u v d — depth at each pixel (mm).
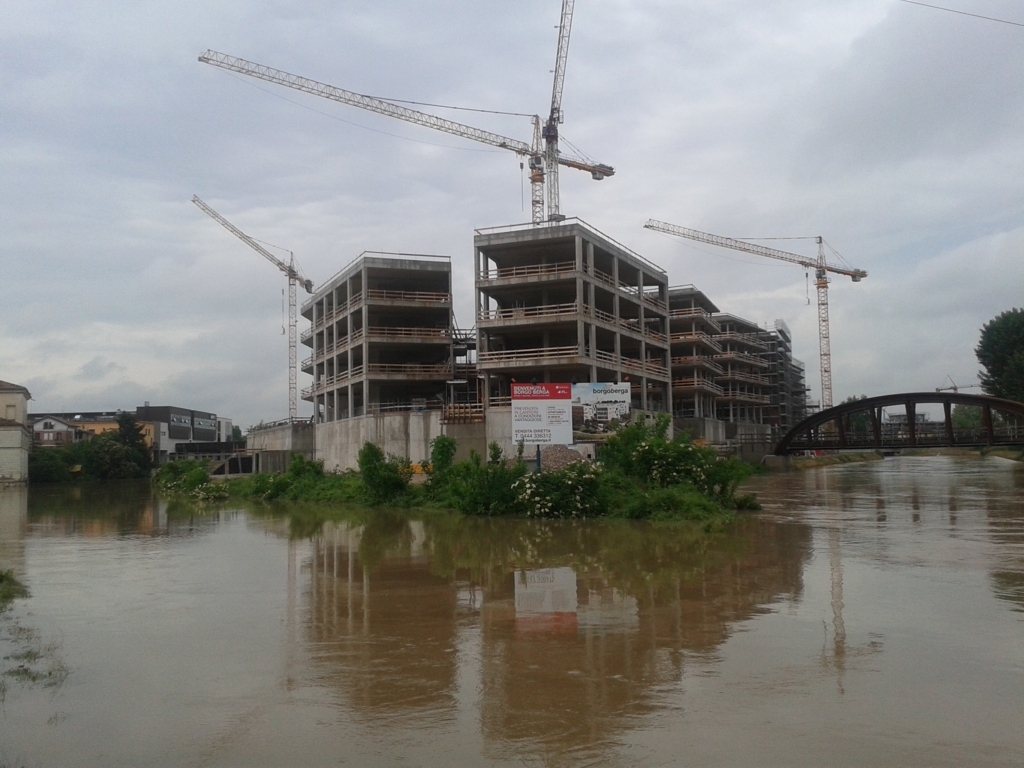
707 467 30750
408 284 64000
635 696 8562
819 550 19453
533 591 14812
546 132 90375
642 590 14602
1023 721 7645
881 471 71500
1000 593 13789
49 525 31359
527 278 53531
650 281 67562
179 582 16688
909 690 8594
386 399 65500
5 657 10594
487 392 53344
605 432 40312
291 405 113812
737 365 104188
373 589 15453
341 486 42188
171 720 8070
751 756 6883
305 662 10180
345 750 7203
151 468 103188
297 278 116375
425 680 9320
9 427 76125
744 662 9758
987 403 62344
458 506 32062
